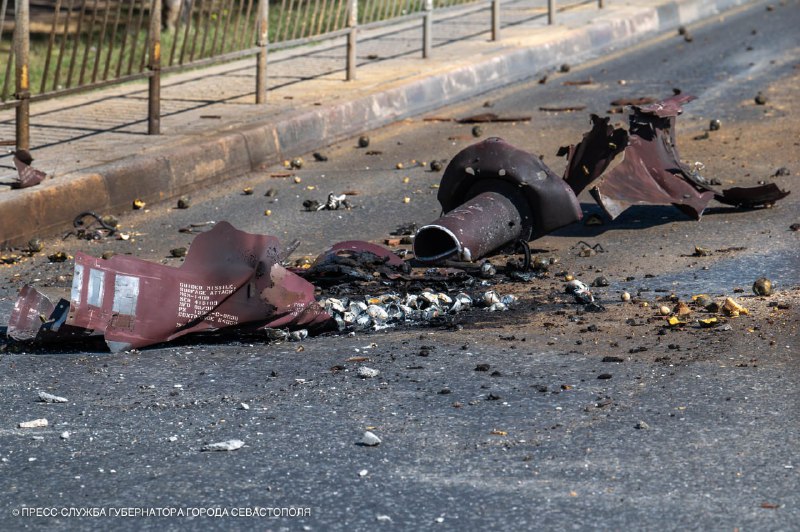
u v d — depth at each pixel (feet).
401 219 94.53
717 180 100.78
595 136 85.92
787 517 40.57
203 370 58.08
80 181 93.56
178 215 97.45
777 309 65.98
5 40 172.45
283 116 121.39
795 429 48.32
